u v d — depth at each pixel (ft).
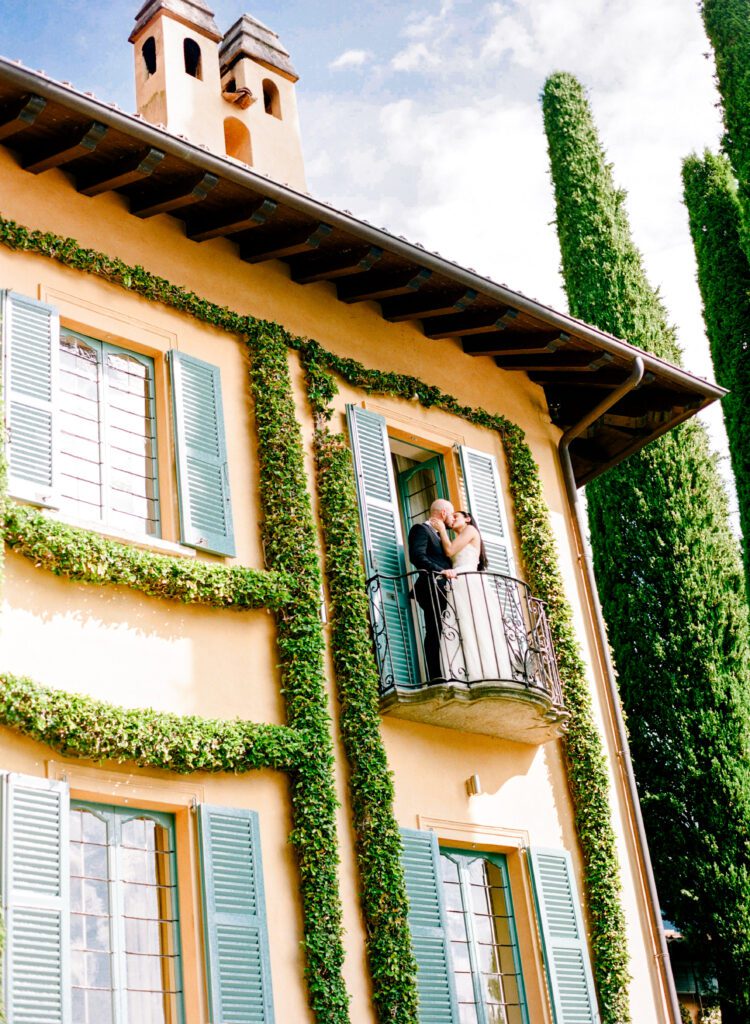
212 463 37.32
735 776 59.67
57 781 30.30
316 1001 32.24
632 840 42.11
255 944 32.04
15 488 32.71
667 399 47.65
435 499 43.91
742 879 57.98
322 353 41.34
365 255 40.24
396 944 34.09
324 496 39.11
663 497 64.59
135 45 49.80
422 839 36.29
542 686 39.47
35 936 28.50
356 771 35.73
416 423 43.32
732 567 64.28
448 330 44.50
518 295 42.19
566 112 74.49
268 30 52.06
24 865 28.99
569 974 37.55
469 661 38.63
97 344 37.17
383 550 39.78
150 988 30.89
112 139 35.96
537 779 40.50
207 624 35.22
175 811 32.81
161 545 35.14
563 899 38.73
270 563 37.14
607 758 42.11
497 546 43.04
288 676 35.65
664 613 62.75
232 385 39.22
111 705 31.71
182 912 31.86
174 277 39.24
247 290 40.81
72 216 37.50
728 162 71.61
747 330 66.80
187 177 37.45
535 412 47.78
